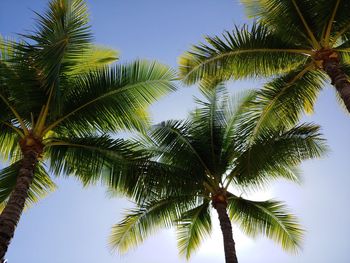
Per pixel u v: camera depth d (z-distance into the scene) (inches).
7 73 394.3
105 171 445.1
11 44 380.5
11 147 448.5
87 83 429.1
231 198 561.0
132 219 532.4
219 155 538.3
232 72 482.9
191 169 513.7
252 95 530.9
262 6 492.4
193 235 568.4
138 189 439.5
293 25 464.8
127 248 532.1
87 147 435.5
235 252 475.8
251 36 469.4
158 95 443.8
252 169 480.4
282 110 495.5
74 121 428.1
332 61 441.4
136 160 438.0
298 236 546.3
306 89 494.9
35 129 406.9
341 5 444.5
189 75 479.2
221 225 500.7
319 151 461.4
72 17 379.9
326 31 455.5
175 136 522.3
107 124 439.8
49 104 413.1
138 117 450.0
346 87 415.5
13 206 343.9
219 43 474.0
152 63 439.8
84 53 411.8
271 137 469.4
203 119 542.6
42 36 358.9
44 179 458.6
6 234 322.0
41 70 370.6
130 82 430.9
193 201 536.1
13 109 412.2
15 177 426.6
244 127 514.3
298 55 477.7
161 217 530.9
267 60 475.5
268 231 552.7
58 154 437.4
